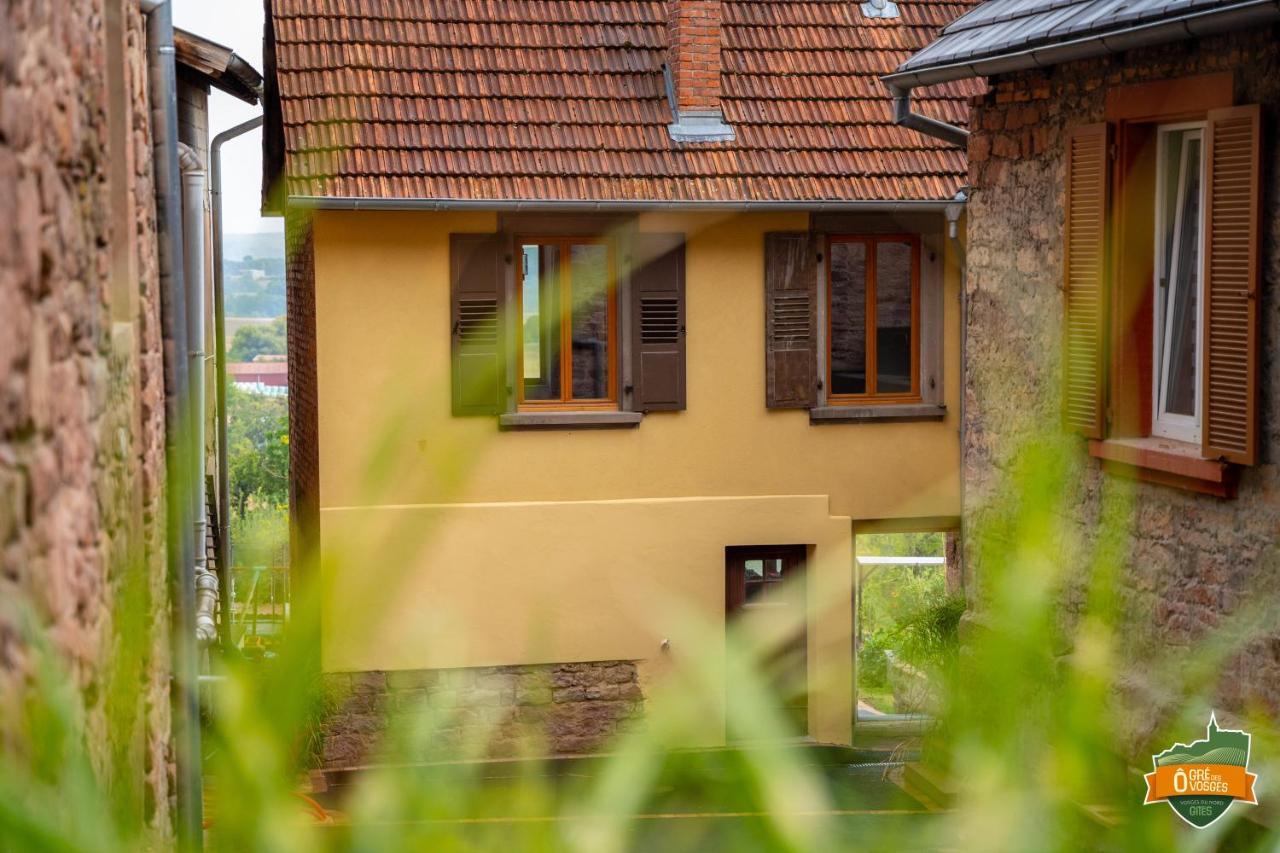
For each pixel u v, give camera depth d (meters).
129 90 4.89
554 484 13.88
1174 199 8.30
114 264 4.77
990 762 1.07
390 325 13.41
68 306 3.10
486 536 13.70
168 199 6.11
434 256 13.48
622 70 14.31
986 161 9.67
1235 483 7.52
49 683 1.01
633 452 14.05
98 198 3.74
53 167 2.95
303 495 14.95
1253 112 7.23
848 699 13.05
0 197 2.31
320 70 13.59
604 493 13.98
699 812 1.04
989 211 9.63
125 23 4.88
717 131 14.02
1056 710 1.06
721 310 14.12
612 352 14.09
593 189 13.42
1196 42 7.75
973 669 1.10
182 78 12.39
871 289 14.44
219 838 1.03
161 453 5.69
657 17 14.77
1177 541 7.96
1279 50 7.17
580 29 14.55
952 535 14.88
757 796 1.03
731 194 13.60
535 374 14.02
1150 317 8.33
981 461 9.34
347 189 12.92
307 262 14.16
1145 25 7.37
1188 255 8.20
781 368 14.21
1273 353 7.25
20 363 2.44
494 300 13.57
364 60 13.76
